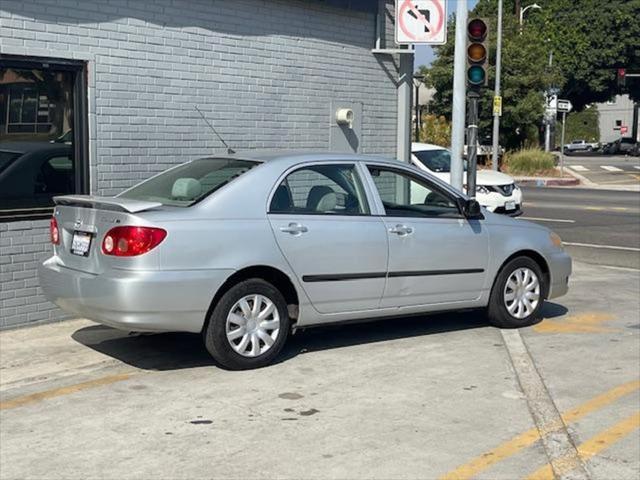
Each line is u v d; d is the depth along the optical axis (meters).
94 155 8.48
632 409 5.77
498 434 5.25
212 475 4.57
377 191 7.27
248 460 4.79
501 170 36.78
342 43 11.27
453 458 4.84
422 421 5.46
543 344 7.55
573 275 11.75
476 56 11.20
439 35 11.39
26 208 7.97
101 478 4.54
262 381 6.31
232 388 6.13
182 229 6.12
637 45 62.88
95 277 6.17
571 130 87.62
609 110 86.12
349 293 6.96
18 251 7.89
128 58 8.70
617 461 4.84
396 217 7.26
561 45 62.88
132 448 4.97
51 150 8.15
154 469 4.66
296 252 6.63
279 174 6.75
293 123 10.68
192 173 7.02
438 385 6.26
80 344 7.41
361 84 11.62
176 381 6.31
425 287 7.40
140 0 8.76
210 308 6.35
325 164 7.07
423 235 7.32
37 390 6.12
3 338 7.59
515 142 40.72
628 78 64.62
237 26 9.81
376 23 11.73
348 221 6.95
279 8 10.31
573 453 4.95
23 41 7.80
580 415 5.63
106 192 8.63
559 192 28.09
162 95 9.09
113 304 6.04
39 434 5.21
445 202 7.69
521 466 4.74
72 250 6.57
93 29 8.35
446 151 17.80
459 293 7.66
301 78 10.72
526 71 39.03
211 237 6.23
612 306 9.41
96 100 8.45
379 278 7.09
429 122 34.72
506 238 7.93
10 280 7.86
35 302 8.05
